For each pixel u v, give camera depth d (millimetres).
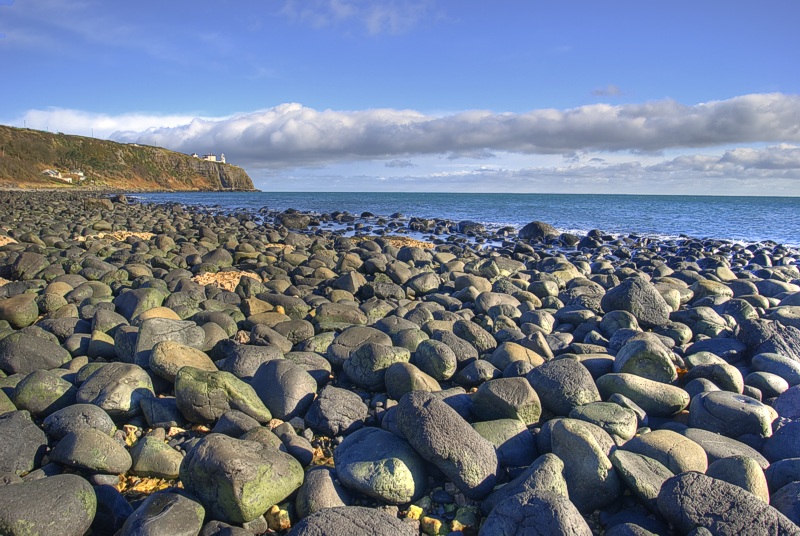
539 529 3982
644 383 6477
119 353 7703
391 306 10781
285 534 4461
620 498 4797
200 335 7957
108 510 4547
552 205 70812
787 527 3930
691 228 36938
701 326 9797
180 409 6008
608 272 17438
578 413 5832
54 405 6145
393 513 4688
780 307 10258
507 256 21875
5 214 32312
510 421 5766
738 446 5410
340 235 29047
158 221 32500
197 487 4566
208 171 142125
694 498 4250
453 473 4859
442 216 48344
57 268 13352
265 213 48281
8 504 4012
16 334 7496
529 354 7797
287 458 4930
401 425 5211
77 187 99812
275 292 12094
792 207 69312
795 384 7195
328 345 8273
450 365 7199
